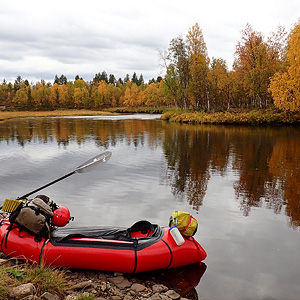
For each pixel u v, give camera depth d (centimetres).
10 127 3106
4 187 905
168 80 5116
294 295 411
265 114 3406
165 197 829
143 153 1527
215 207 756
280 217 695
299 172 1129
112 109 9275
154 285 414
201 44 4584
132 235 485
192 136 2258
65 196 824
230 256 511
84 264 429
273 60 3978
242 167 1212
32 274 391
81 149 1642
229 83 4453
